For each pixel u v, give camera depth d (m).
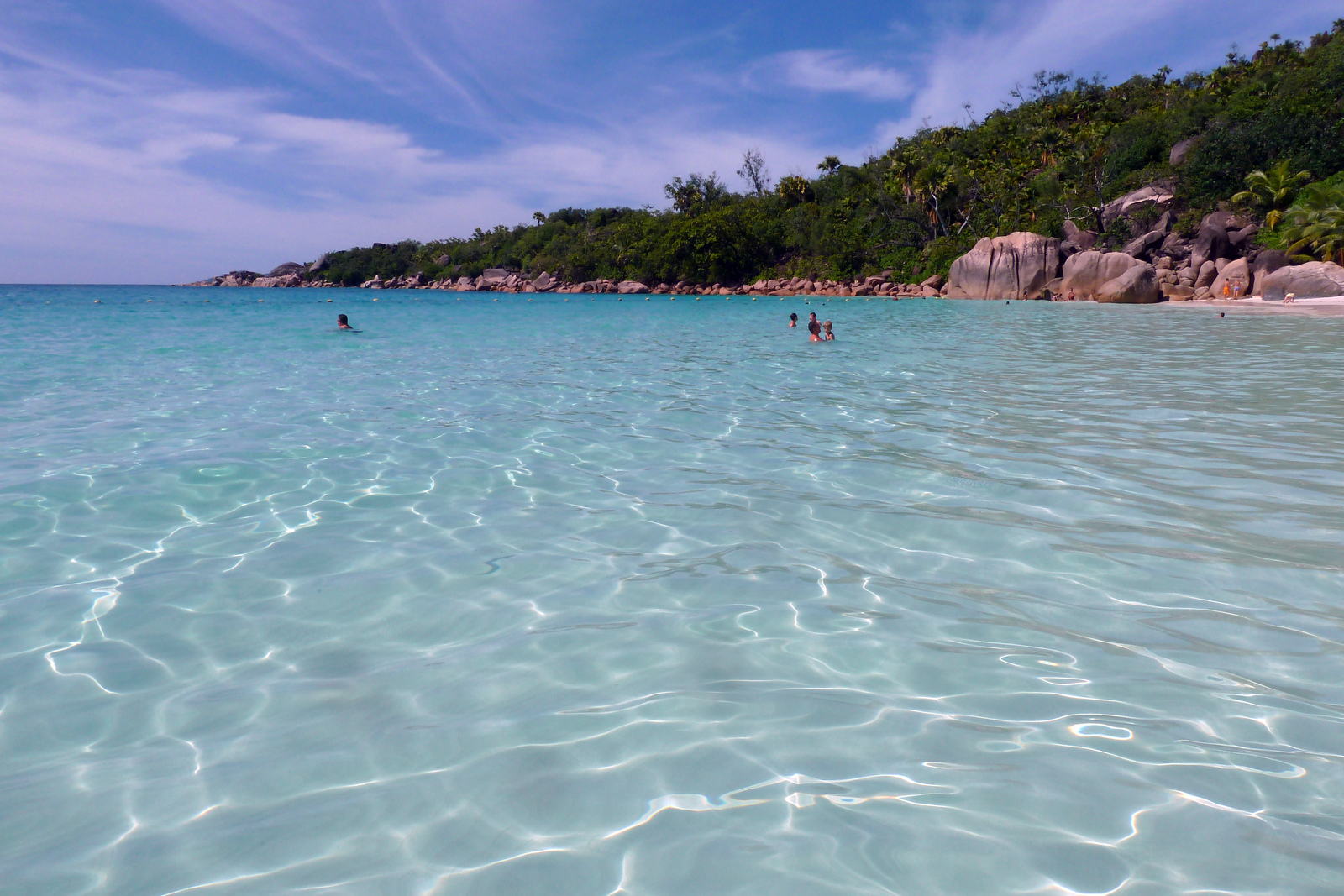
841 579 2.95
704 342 13.95
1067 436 5.43
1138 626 2.51
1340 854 1.49
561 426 5.96
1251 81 43.22
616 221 86.50
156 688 2.22
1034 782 1.73
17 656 2.40
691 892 1.43
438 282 97.06
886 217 55.91
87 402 6.94
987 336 14.99
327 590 2.89
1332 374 8.75
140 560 3.20
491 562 3.17
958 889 1.42
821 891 1.42
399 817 1.66
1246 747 1.85
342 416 6.36
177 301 40.91
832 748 1.88
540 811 1.67
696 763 1.83
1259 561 3.04
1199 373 8.91
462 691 2.18
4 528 3.57
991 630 2.51
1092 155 47.25
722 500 3.98
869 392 7.62
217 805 1.71
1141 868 1.46
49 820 1.67
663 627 2.55
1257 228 33.50
